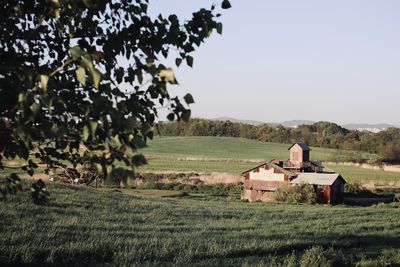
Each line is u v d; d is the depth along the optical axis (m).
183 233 21.98
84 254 15.60
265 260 16.98
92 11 4.94
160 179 69.94
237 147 155.12
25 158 4.71
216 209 36.78
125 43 4.91
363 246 22.47
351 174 95.56
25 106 3.56
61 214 23.92
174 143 156.50
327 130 192.38
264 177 64.94
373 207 50.91
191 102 4.30
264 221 30.75
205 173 76.38
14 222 19.66
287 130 184.00
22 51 4.73
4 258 13.54
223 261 16.27
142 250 16.70
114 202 32.38
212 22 4.88
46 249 15.12
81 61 3.45
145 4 5.26
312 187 58.38
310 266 15.80
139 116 4.67
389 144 130.88
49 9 4.57
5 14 4.57
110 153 4.02
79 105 4.14
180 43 4.91
